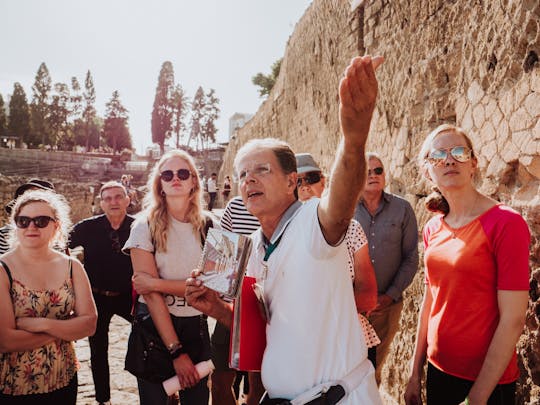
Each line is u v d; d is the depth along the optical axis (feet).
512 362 6.03
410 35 13.64
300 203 4.81
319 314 4.26
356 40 19.83
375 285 7.30
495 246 5.71
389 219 9.75
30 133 232.94
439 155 6.38
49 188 11.27
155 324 7.35
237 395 11.47
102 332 11.71
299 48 38.78
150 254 7.77
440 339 6.31
